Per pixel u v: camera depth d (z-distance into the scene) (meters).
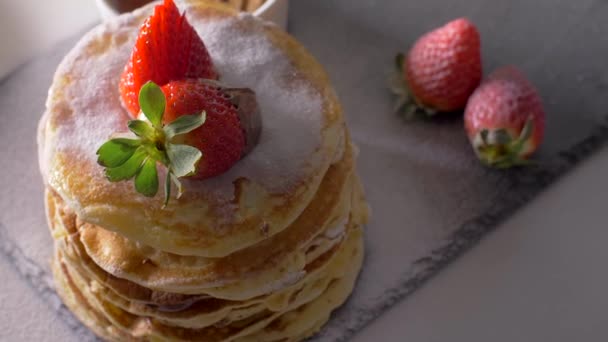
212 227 0.33
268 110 0.35
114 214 0.33
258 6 0.43
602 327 0.39
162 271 0.34
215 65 0.35
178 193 0.33
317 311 0.38
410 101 0.45
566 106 0.45
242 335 0.37
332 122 0.35
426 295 0.40
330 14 0.48
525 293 0.40
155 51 0.33
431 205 0.42
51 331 0.39
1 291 0.40
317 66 0.36
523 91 0.42
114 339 0.38
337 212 0.36
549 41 0.47
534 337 0.39
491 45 0.47
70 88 0.35
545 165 0.43
